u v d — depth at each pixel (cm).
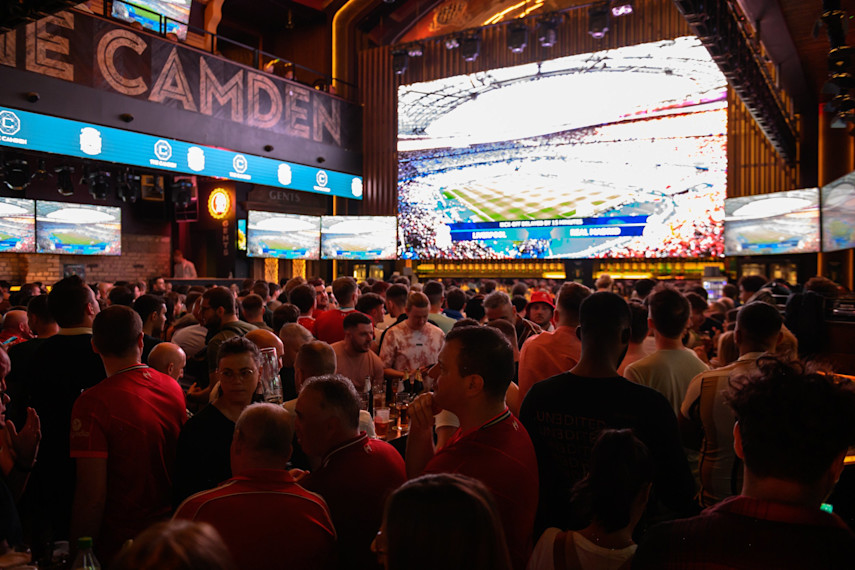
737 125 1138
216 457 203
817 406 97
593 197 1263
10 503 173
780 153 1045
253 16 1600
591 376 182
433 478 83
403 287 462
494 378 158
